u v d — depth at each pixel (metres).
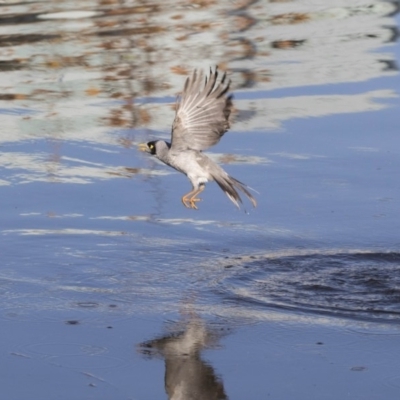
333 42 22.64
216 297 11.51
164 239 13.33
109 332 10.46
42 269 12.34
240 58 21.47
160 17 25.47
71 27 24.44
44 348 10.05
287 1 27.22
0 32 23.97
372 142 16.55
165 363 9.69
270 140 16.73
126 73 20.61
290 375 9.42
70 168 15.86
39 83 20.08
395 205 14.30
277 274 12.30
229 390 9.13
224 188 9.99
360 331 10.51
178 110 10.09
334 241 13.30
